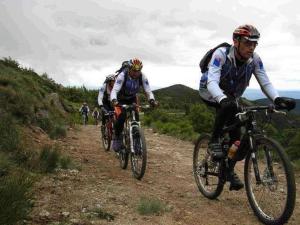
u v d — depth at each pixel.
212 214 4.90
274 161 4.65
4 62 21.14
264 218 4.50
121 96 7.96
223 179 5.17
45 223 4.05
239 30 4.68
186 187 6.37
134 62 7.56
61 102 22.72
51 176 6.08
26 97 11.48
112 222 4.32
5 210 3.64
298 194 6.14
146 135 14.74
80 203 4.90
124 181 6.53
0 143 6.83
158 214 4.72
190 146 11.64
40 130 10.53
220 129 5.11
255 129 4.63
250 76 5.03
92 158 8.65
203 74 5.24
